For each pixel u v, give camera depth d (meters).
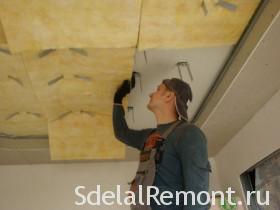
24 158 2.73
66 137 2.14
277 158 1.99
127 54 1.40
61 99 1.79
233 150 2.55
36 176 2.86
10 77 1.57
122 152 2.28
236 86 1.69
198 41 1.36
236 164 2.50
